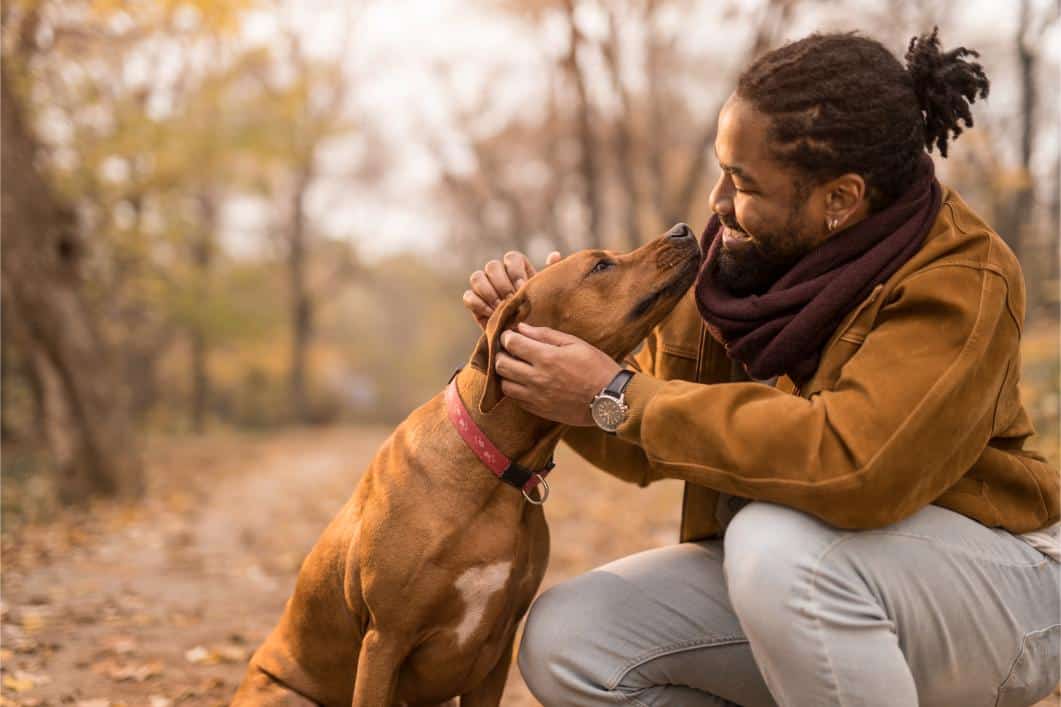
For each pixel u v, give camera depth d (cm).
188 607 503
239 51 1831
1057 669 214
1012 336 199
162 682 378
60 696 356
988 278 197
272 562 629
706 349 248
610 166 2128
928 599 197
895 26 1189
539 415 228
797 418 191
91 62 1538
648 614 226
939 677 203
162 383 3347
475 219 2848
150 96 1806
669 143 1975
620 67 1620
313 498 988
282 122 2197
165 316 2339
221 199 2467
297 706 272
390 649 241
